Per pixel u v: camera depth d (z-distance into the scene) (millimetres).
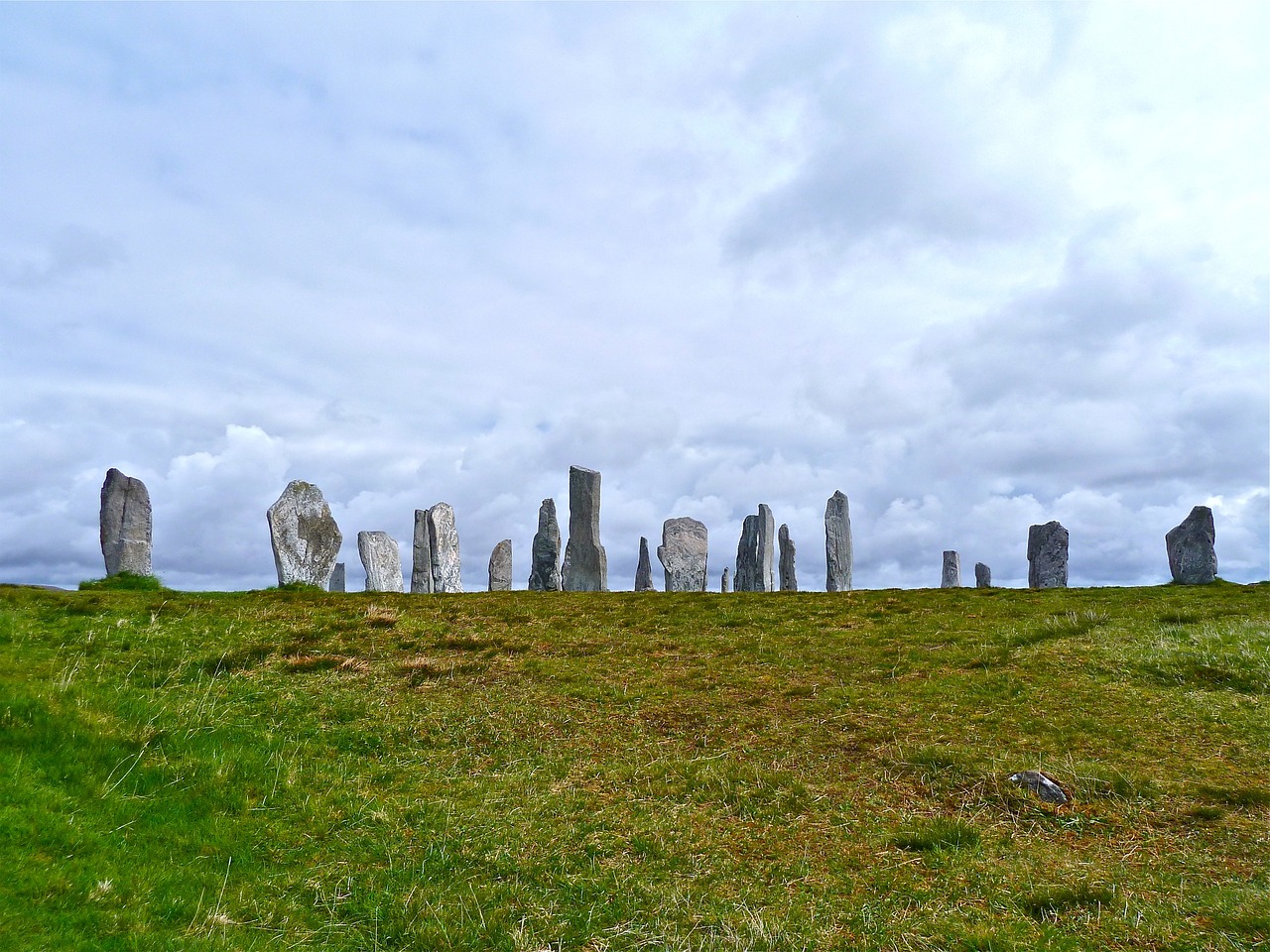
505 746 12883
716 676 16422
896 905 8062
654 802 10703
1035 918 7754
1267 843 8977
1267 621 19062
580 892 8461
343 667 16703
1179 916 7586
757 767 11680
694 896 8328
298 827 9969
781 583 44219
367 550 34688
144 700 13297
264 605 22266
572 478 33844
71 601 20969
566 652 18688
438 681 16094
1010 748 12031
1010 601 24844
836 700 14586
